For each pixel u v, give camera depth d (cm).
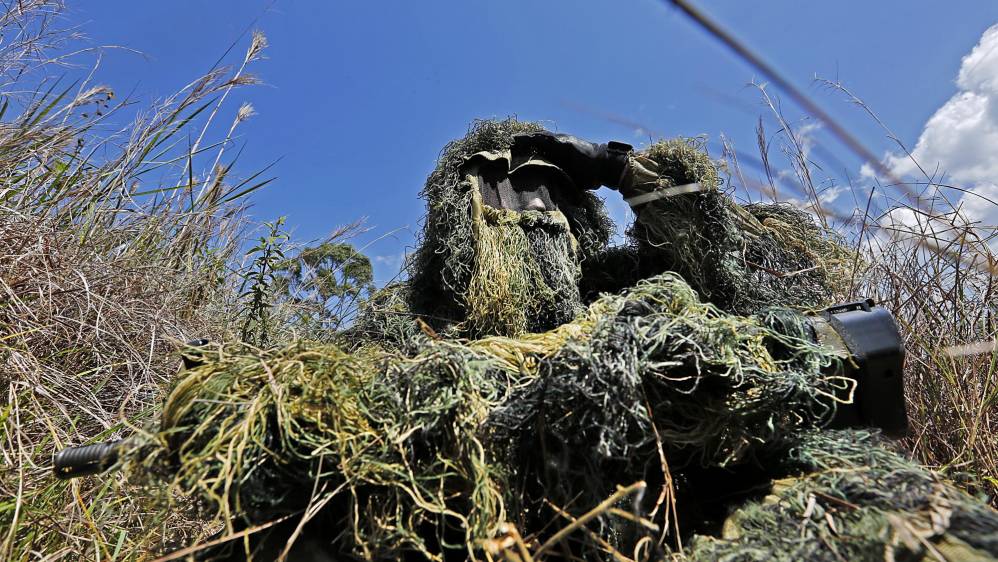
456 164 241
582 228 246
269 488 91
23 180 229
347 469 89
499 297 203
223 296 291
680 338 94
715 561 80
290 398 93
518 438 98
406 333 236
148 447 88
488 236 215
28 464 143
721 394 98
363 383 104
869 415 113
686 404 99
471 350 114
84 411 168
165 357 208
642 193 217
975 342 172
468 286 215
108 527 147
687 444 100
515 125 256
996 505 145
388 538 90
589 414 91
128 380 192
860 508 80
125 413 184
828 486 88
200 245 297
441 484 92
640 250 231
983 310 178
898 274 201
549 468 96
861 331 116
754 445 102
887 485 83
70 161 248
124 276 217
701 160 211
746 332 102
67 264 196
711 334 95
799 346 107
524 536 94
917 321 188
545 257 217
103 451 97
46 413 163
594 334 99
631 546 94
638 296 114
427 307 256
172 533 146
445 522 94
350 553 93
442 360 101
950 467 152
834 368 111
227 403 89
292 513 92
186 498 102
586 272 243
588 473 95
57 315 186
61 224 225
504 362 114
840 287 216
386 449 92
